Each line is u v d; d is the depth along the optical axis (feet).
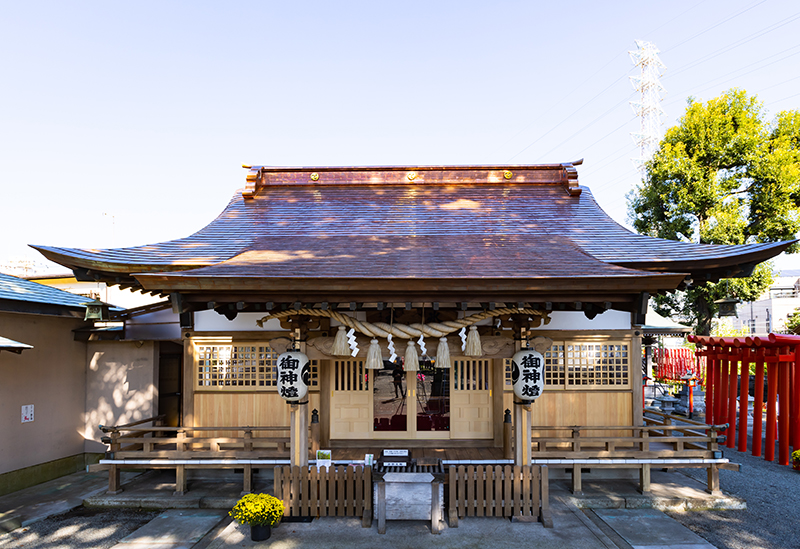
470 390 29.53
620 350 28.71
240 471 27.84
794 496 26.50
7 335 27.37
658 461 24.90
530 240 28.43
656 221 66.13
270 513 20.29
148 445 25.82
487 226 31.45
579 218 32.81
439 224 31.83
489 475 22.50
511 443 26.08
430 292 20.92
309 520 22.36
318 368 28.94
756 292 60.64
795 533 21.65
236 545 19.98
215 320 29.01
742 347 37.58
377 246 26.99
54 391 30.40
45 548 20.38
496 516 22.65
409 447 28.84
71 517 23.71
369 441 29.30
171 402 35.22
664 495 24.84
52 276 46.39
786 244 21.86
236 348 29.07
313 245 27.37
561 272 21.03
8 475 27.12
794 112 62.39
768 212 59.62
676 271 25.68
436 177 37.73
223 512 23.99
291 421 23.09
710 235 58.85
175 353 35.50
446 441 29.19
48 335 30.17
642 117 127.85
